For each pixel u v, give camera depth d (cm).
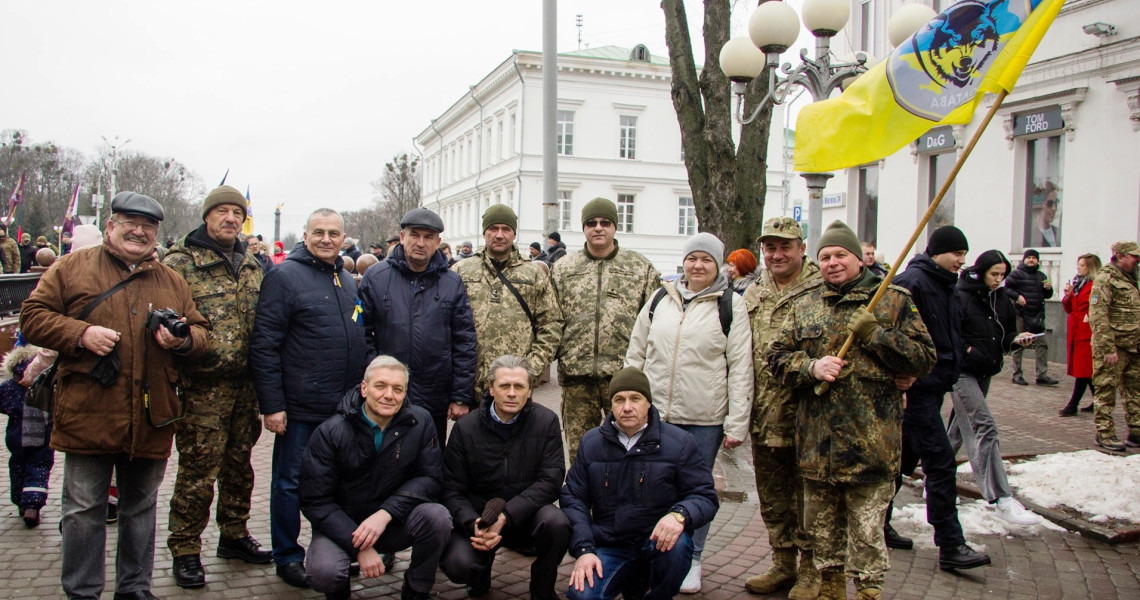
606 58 3912
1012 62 367
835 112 436
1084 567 466
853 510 379
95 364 359
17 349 516
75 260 375
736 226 896
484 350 504
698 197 913
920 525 541
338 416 412
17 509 545
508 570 465
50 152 5991
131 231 377
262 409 432
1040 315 1119
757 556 489
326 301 446
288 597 416
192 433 430
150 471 389
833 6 661
